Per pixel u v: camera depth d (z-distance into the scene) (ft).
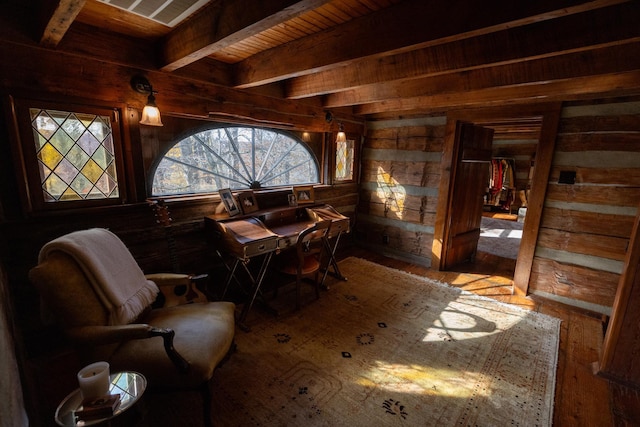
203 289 6.56
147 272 7.80
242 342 7.19
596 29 4.72
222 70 8.31
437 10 4.64
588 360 6.88
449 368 6.47
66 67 5.97
